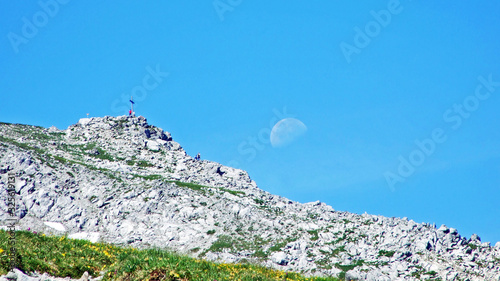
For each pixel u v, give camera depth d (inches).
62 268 2252.7
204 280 2048.5
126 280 2073.1
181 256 2345.0
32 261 2192.4
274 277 2369.6
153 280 2030.0
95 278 2231.8
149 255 2321.6
